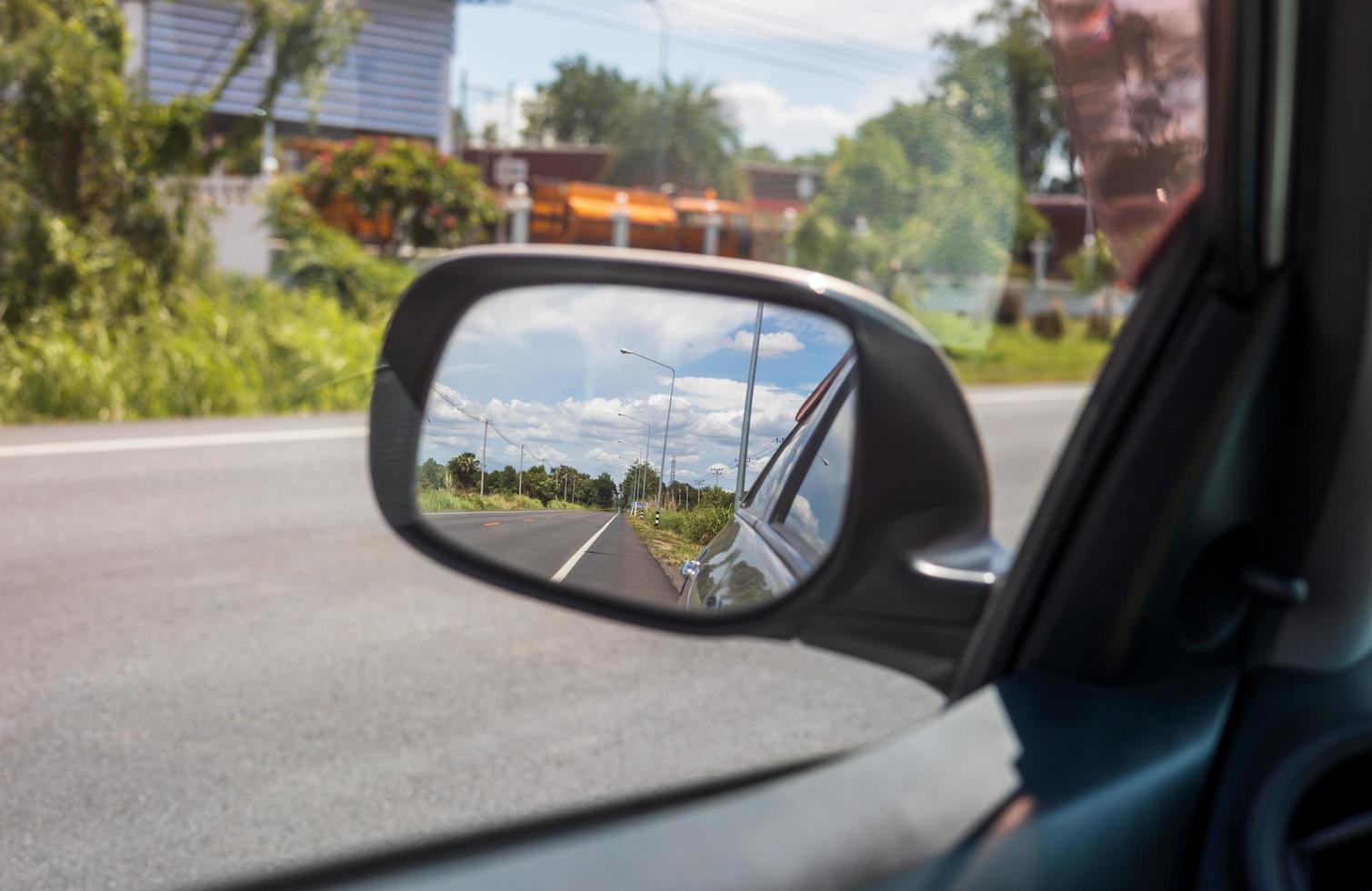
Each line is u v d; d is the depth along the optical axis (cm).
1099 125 109
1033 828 76
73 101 944
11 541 451
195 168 1059
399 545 472
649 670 337
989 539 102
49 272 898
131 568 425
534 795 250
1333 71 87
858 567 103
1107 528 94
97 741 273
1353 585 98
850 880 66
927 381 102
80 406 792
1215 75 88
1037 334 1130
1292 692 98
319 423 778
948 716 85
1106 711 90
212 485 565
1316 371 93
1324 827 93
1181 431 93
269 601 393
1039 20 112
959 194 743
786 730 293
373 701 306
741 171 2148
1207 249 95
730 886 62
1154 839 85
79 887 204
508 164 1766
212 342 898
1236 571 98
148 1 1277
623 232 1758
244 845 224
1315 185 90
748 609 110
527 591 113
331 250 1095
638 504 113
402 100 1742
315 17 1217
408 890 57
